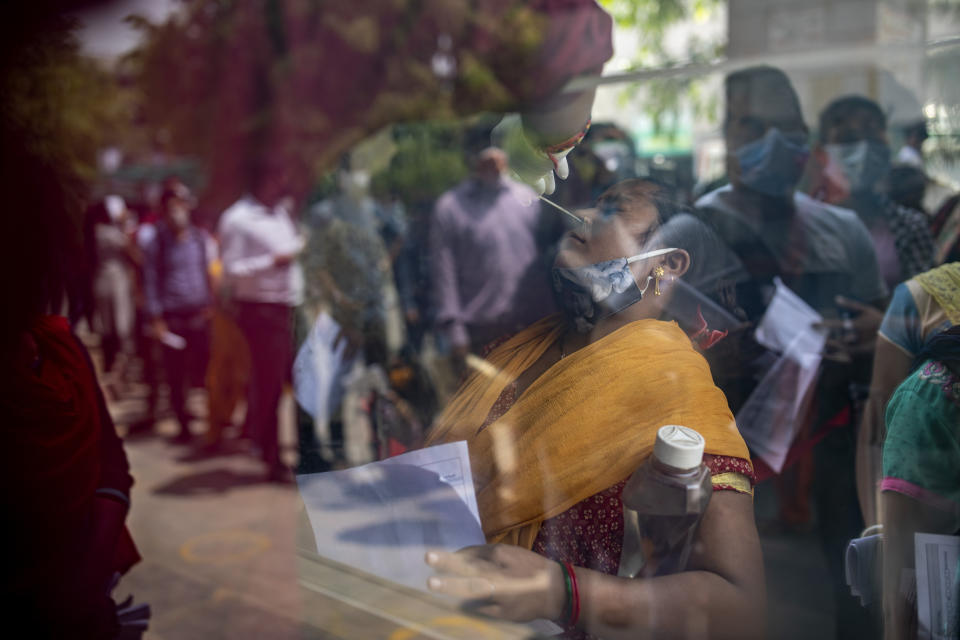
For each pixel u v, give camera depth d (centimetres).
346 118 364
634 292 88
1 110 103
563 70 105
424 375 142
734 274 102
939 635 88
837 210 125
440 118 255
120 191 271
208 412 278
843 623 95
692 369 84
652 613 74
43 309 102
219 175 295
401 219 193
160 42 246
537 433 86
